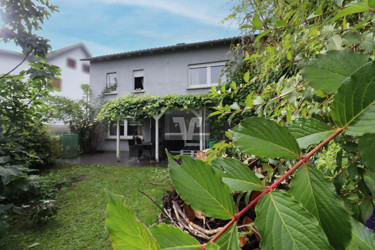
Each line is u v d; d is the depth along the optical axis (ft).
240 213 0.76
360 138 0.68
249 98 2.69
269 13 4.30
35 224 9.46
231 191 0.80
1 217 6.72
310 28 2.62
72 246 7.84
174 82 28.91
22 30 7.67
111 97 32.35
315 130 0.88
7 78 7.84
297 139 0.92
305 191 0.77
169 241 0.71
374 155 0.65
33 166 19.81
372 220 1.16
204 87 27.55
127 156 29.58
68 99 31.04
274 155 0.85
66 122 31.48
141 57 30.78
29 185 8.07
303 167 0.80
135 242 0.62
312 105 2.09
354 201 1.27
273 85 3.10
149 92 29.99
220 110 2.95
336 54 0.87
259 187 0.80
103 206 11.37
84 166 21.58
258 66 4.90
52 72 8.26
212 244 0.68
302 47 3.12
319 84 0.88
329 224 0.70
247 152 0.88
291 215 0.68
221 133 21.31
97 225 9.33
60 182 15.03
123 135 35.04
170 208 4.39
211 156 2.76
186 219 3.56
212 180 0.79
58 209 11.03
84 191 13.73
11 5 7.20
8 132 8.24
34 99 8.77
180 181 0.78
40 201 10.65
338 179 1.36
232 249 0.70
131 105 23.49
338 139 1.20
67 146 27.96
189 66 28.78
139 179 16.06
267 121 0.89
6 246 7.88
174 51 29.12
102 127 34.83
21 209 9.50
